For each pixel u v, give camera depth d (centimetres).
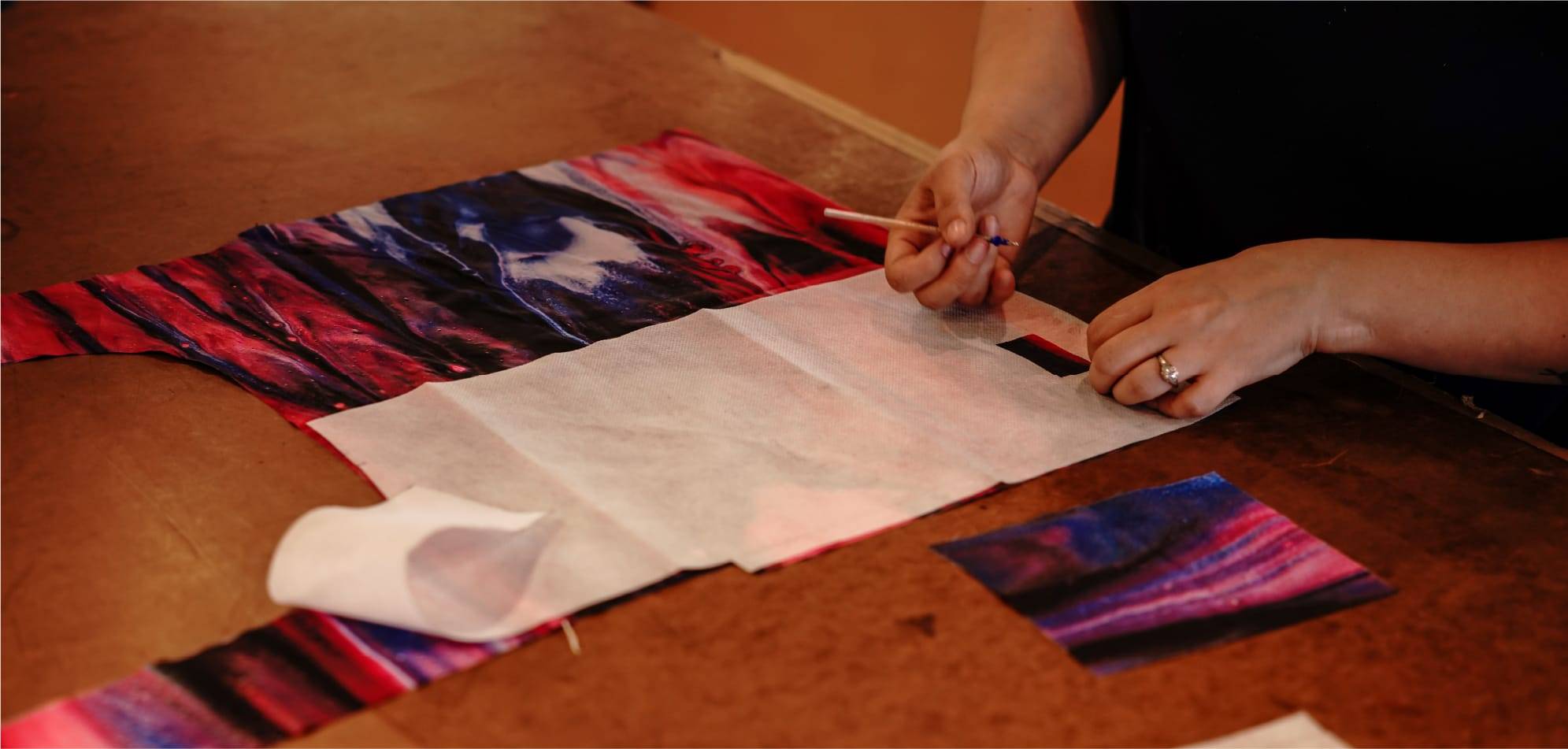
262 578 68
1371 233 108
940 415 86
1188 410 85
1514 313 85
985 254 96
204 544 71
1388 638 67
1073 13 121
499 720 59
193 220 110
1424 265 86
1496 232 100
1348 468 82
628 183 120
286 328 93
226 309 96
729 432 82
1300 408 89
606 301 99
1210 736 60
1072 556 72
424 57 147
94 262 102
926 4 238
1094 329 89
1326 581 71
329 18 157
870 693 62
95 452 78
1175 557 73
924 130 250
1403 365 101
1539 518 78
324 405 84
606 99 138
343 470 77
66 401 83
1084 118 118
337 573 65
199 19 155
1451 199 101
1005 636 66
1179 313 85
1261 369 86
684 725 60
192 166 120
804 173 124
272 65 144
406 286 100
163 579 68
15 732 58
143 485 75
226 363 88
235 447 79
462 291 100
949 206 96
